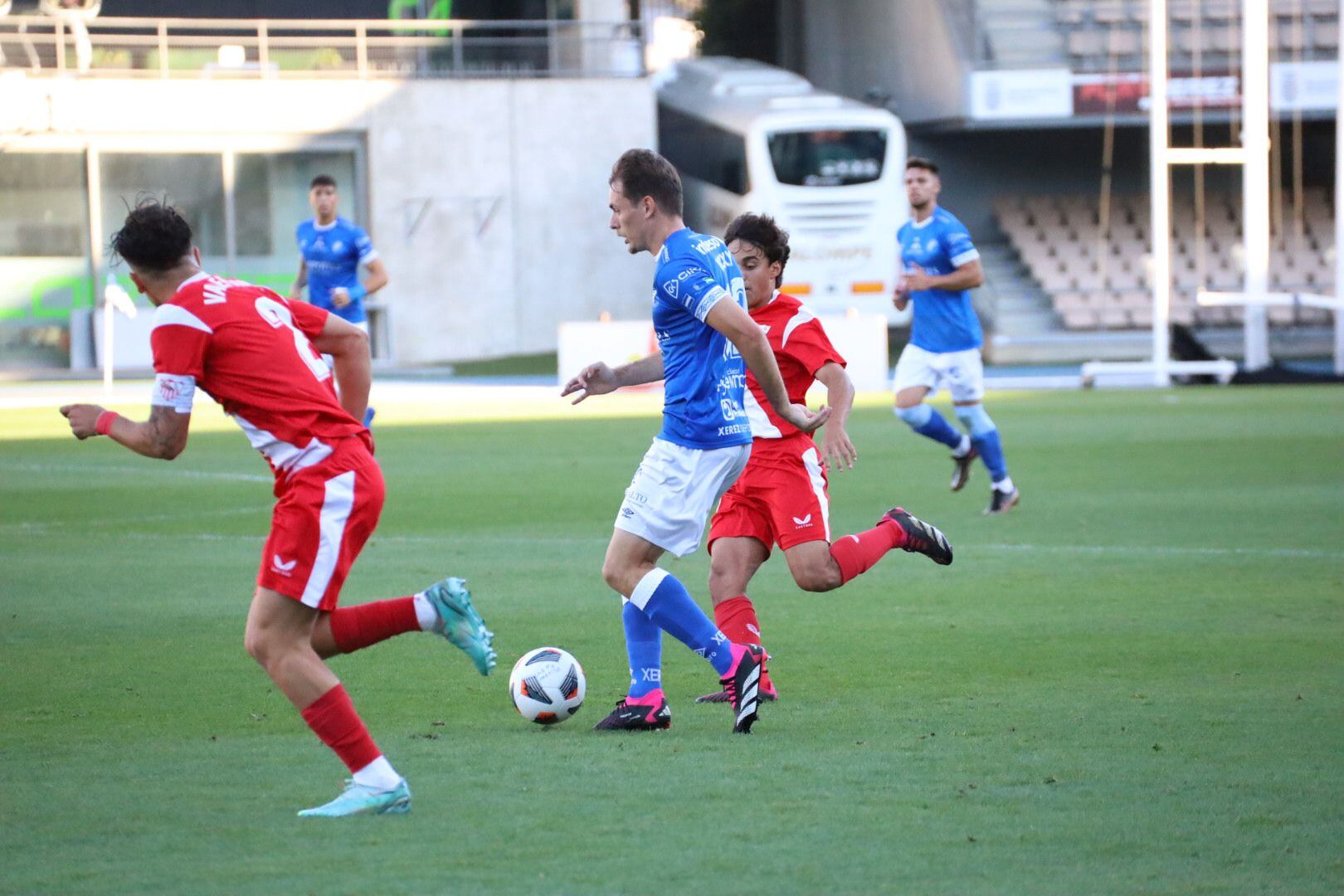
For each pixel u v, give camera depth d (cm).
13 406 7706
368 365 1714
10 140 10031
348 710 1581
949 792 1662
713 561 2258
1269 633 2573
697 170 11838
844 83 13400
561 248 11375
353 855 1455
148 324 10388
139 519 3988
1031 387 8625
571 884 1375
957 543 3591
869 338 8406
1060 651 2447
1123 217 12281
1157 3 8250
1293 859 1448
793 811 1594
